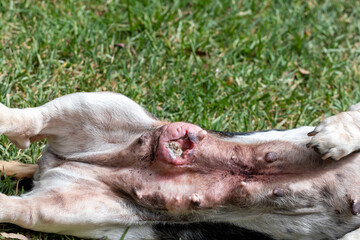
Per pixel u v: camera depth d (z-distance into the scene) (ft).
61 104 15.81
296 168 14.99
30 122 15.40
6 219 14.16
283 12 26.91
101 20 24.03
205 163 15.30
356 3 28.07
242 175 15.20
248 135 16.06
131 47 23.29
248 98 21.61
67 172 15.44
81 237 15.05
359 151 14.87
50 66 21.22
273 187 14.79
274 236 15.16
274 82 22.76
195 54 23.56
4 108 14.99
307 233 14.90
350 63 24.40
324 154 14.38
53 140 16.11
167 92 21.15
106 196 15.25
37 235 14.80
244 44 24.40
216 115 20.85
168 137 15.28
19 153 17.65
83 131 15.98
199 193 15.03
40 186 15.17
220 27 25.55
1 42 21.91
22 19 23.47
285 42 25.29
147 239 15.42
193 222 15.38
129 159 15.56
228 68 23.41
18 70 20.57
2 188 15.96
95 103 15.92
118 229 15.19
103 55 22.33
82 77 21.03
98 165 15.74
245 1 27.07
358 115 14.85
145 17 24.41
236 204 15.02
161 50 23.25
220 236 15.46
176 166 15.11
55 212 14.44
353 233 14.33
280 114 21.53
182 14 25.71
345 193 14.61
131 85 21.26
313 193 14.73
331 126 14.53
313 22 26.55
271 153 15.08
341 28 26.58
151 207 15.23
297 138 15.71
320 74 23.59
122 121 16.01
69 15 23.99
